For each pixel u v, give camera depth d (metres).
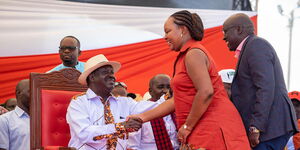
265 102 3.35
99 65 3.74
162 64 7.65
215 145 3.10
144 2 7.68
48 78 3.97
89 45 7.27
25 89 4.54
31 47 6.95
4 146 4.43
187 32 3.32
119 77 7.44
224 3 8.18
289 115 3.53
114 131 3.58
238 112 3.42
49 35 7.05
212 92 3.07
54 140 3.84
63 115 3.94
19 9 6.92
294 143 5.27
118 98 3.98
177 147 4.75
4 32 6.83
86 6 7.28
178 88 3.24
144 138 4.65
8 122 4.51
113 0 7.46
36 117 3.81
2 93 6.80
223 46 7.86
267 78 3.39
